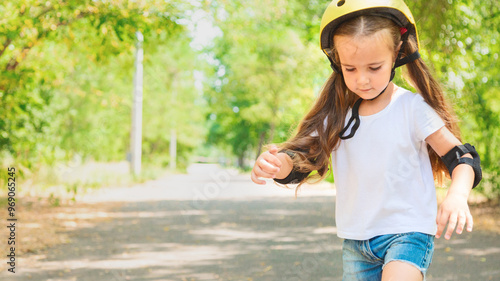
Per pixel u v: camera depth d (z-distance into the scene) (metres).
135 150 24.31
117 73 14.25
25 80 7.70
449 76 8.23
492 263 5.73
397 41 2.17
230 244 7.30
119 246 7.20
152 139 36.75
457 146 2.18
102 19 8.41
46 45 10.45
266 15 12.09
